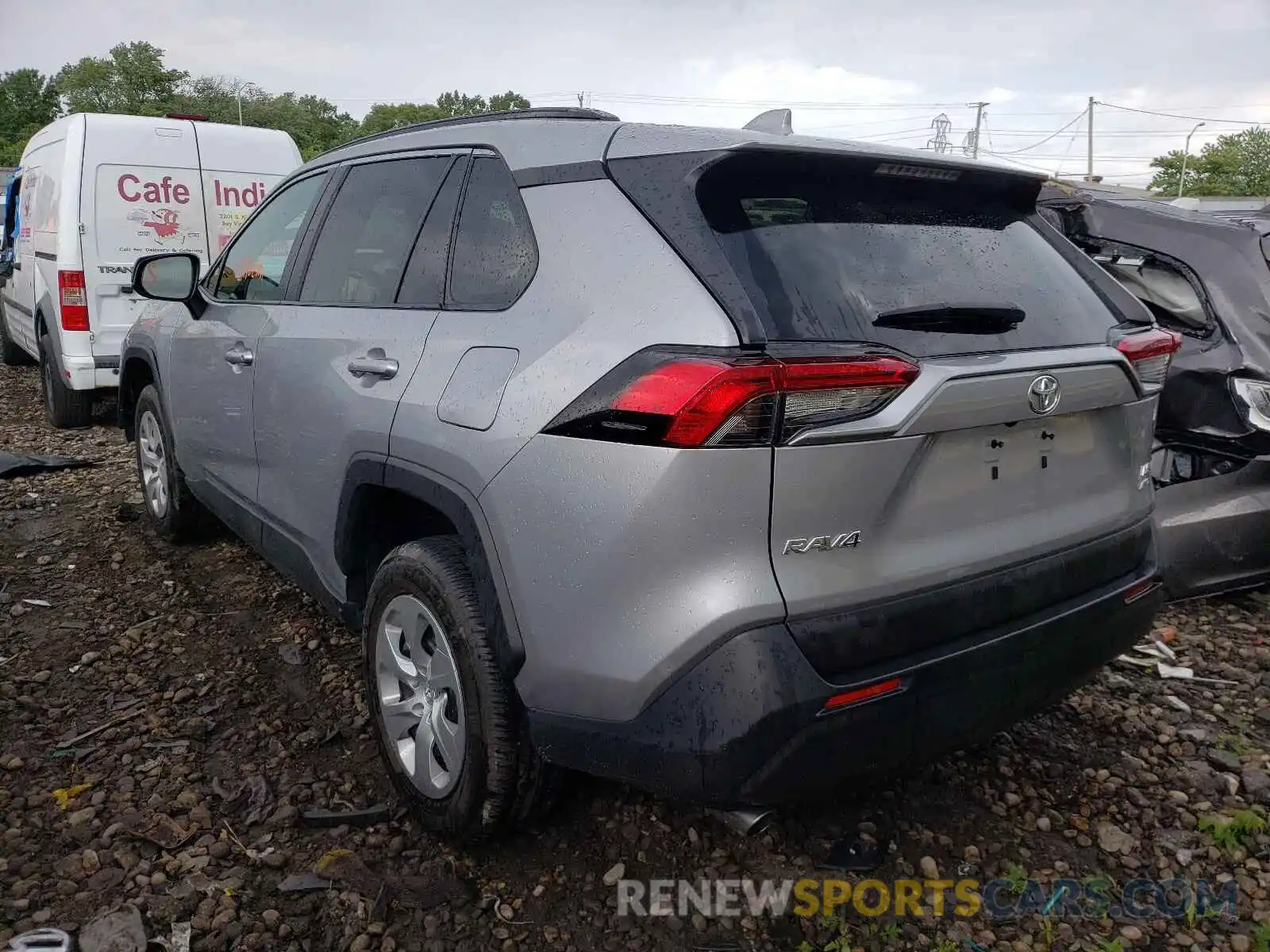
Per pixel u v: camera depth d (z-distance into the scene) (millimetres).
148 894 2469
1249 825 2768
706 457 1918
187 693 3479
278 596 4340
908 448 2041
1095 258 4602
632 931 2389
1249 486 4004
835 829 2756
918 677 2105
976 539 2252
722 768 1962
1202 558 3967
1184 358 4086
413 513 2941
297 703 3449
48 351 7945
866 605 2064
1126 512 2662
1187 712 3461
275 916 2396
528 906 2463
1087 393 2359
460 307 2594
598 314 2156
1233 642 4008
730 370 1893
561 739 2205
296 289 3418
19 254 9648
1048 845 2738
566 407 2117
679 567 1969
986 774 3047
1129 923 2455
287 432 3240
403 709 2744
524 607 2215
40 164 8625
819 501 1973
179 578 4527
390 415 2635
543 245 2385
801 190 2260
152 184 7730
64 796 2857
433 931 2375
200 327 4035
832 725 2006
